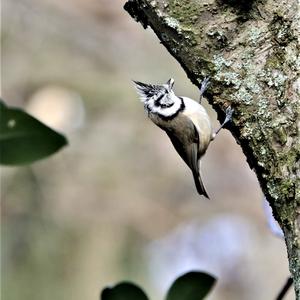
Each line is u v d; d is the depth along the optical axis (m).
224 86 3.99
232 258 13.30
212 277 3.98
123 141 13.09
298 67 3.88
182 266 12.92
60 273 12.02
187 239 13.07
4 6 13.66
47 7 13.70
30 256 12.00
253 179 13.38
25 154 3.71
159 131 13.32
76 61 13.49
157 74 13.47
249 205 13.28
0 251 11.89
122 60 13.61
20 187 12.34
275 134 3.83
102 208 12.65
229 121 3.99
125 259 12.50
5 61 13.30
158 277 12.65
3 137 3.68
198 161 5.75
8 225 12.09
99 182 12.78
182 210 13.12
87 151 12.88
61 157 12.71
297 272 3.56
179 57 4.16
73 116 12.80
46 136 3.70
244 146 3.97
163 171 13.13
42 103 12.54
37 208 12.34
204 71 4.05
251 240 13.33
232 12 4.00
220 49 4.01
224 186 13.34
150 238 12.80
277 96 3.88
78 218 12.47
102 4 13.83
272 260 13.34
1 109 3.65
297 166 3.73
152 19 4.14
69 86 13.23
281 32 3.95
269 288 13.21
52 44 13.55
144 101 5.84
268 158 3.84
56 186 12.55
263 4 3.98
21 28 13.55
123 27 13.82
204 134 5.68
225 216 13.33
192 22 4.04
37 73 13.27
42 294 11.80
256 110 3.91
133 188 12.88
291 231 3.66
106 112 13.24
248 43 3.97
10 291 11.66
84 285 12.03
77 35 13.70
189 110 5.68
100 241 12.42
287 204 3.71
